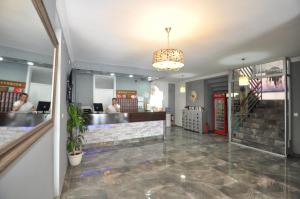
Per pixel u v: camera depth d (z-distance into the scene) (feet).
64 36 10.22
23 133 3.77
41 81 5.28
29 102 4.26
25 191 3.82
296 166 13.17
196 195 8.93
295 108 16.05
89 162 13.62
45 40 5.44
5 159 2.72
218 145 19.42
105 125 18.62
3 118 2.97
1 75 3.06
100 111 20.38
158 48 13.43
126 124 19.94
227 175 11.37
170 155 15.56
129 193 9.09
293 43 12.30
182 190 9.43
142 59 17.06
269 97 20.06
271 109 19.31
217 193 9.14
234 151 17.01
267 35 10.91
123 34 10.80
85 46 13.09
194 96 29.37
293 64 16.19
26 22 3.95
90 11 8.13
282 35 10.89
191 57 15.98
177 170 12.15
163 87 33.50
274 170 12.35
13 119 3.33
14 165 3.20
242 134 20.34
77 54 15.25
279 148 16.35
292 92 16.29
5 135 2.99
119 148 17.74
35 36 4.59
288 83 16.28
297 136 15.84
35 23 4.42
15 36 3.55
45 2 5.17
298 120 15.81
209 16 8.59
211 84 27.35
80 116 13.78
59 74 8.34
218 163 13.61
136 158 14.66
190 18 8.79
